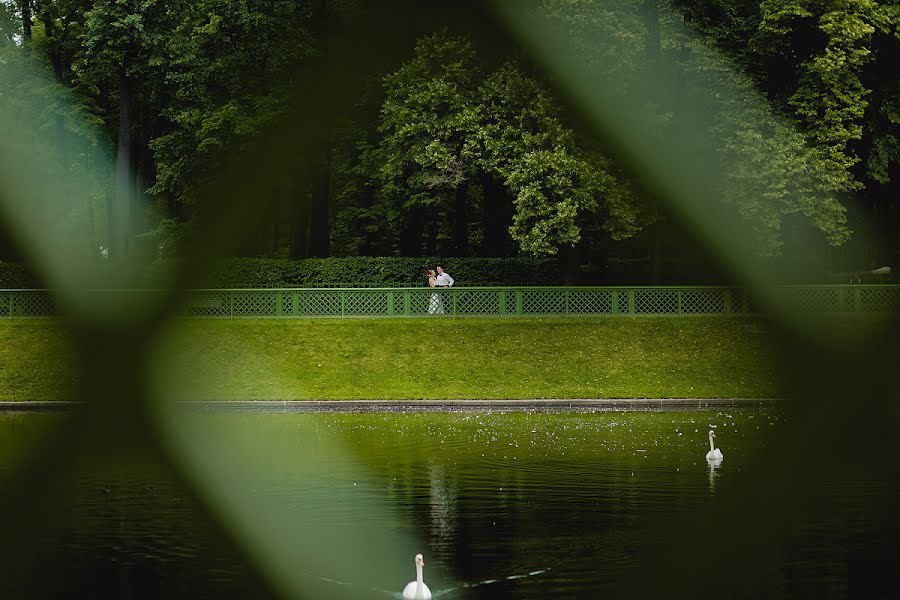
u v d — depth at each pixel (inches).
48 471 1037.2
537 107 2003.0
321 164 2341.3
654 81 2073.1
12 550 728.3
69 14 2519.7
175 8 2375.7
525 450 1146.0
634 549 715.4
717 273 2336.4
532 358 1808.6
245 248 2630.4
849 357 1815.9
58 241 2493.8
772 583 631.8
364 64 2276.1
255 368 1774.1
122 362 1806.1
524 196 1934.1
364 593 629.3
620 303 1958.7
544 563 684.1
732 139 2018.9
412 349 1838.1
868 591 614.5
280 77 2269.9
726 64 2052.2
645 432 1299.2
